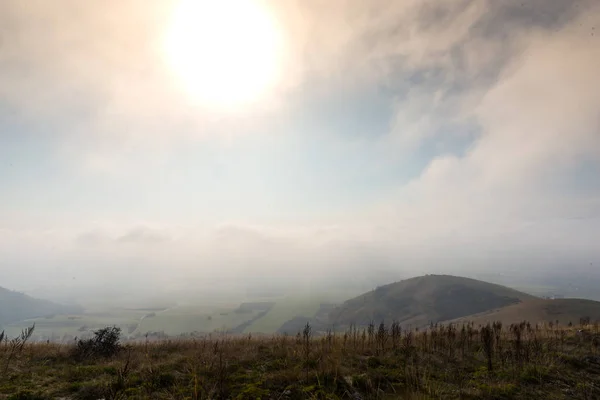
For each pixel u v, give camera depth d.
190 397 7.23
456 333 17.12
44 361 11.45
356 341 14.77
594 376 10.10
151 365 10.03
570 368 10.77
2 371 9.59
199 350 12.89
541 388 8.86
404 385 8.42
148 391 7.83
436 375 9.59
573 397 8.34
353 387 8.22
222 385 7.95
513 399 8.01
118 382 8.16
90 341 13.38
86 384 8.23
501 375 9.73
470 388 8.55
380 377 8.87
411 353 12.42
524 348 12.93
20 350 12.69
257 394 7.53
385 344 14.27
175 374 9.05
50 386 8.30
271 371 9.55
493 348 13.51
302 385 8.20
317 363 9.98
